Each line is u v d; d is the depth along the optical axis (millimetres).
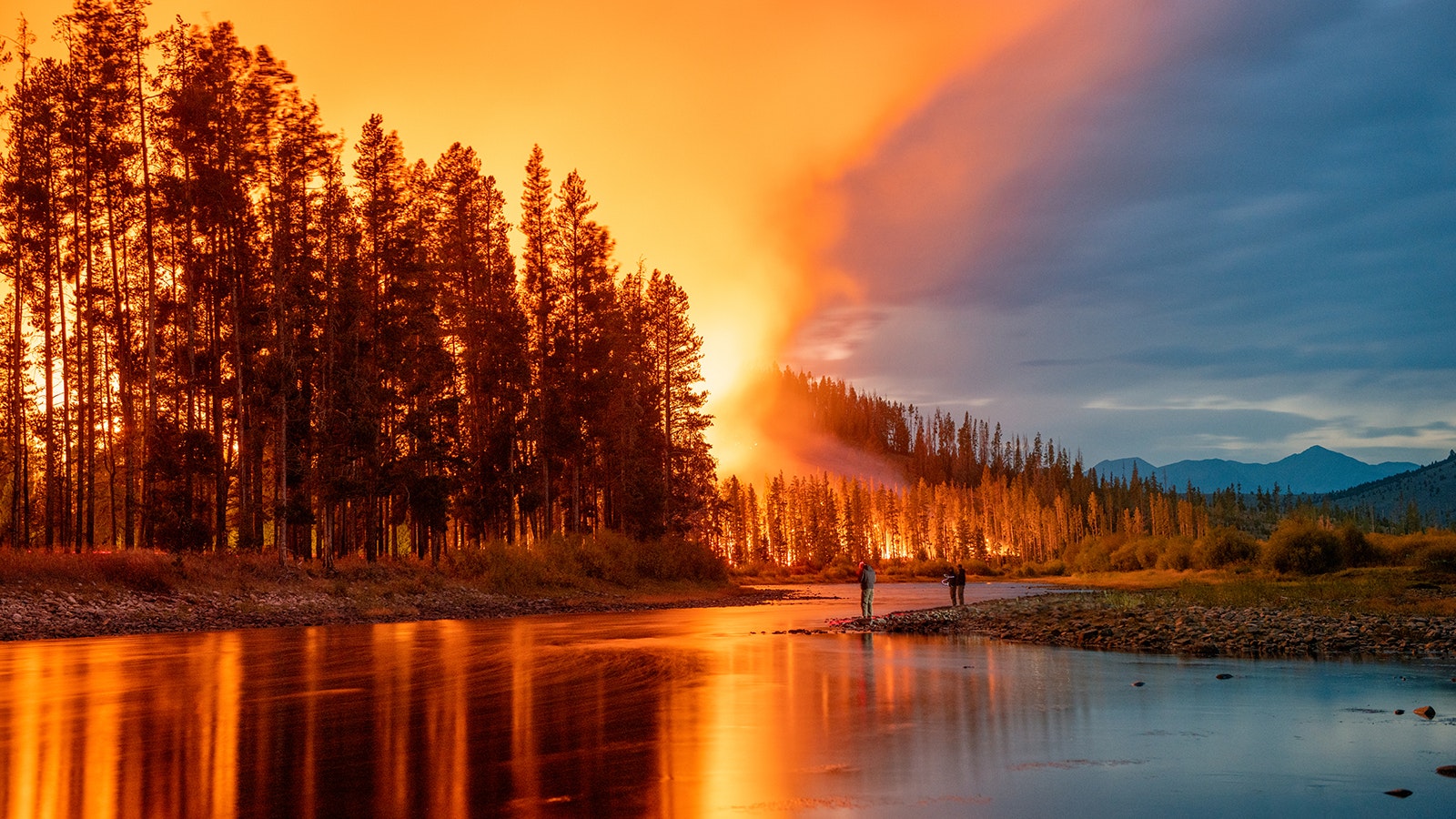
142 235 49781
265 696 15039
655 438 79750
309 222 51750
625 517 74875
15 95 48312
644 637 27438
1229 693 14836
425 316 56156
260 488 54188
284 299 48406
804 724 12250
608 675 17766
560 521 76062
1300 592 37281
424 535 63656
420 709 13672
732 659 20828
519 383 62781
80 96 47219
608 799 8430
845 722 12445
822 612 43188
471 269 65250
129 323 51719
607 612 44469
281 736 11500
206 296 52094
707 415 84500
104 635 28469
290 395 47719
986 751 10516
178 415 53094
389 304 55625
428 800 8414
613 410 74812
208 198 47562
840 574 127875
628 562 61344
